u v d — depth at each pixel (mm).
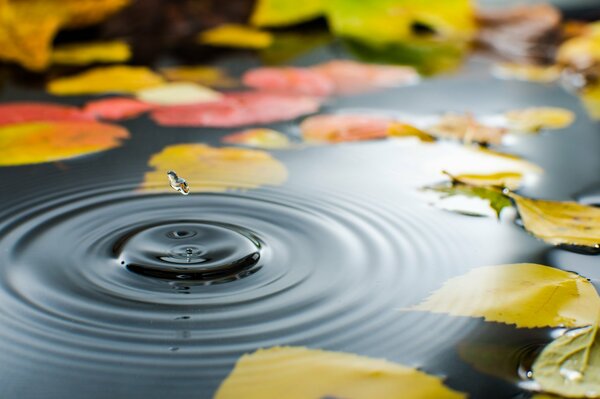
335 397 316
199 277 360
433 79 574
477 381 322
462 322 344
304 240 383
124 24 623
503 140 479
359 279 362
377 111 513
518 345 335
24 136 463
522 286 360
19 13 564
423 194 420
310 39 654
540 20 658
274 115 502
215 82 553
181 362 325
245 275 362
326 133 480
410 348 333
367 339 336
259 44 636
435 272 368
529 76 587
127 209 397
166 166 436
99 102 512
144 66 579
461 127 492
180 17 640
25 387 316
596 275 367
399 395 317
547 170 445
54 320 339
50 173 427
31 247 373
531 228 396
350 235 387
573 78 583
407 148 465
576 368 327
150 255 369
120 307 345
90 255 369
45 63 564
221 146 460
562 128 497
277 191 416
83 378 319
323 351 331
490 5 703
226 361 326
